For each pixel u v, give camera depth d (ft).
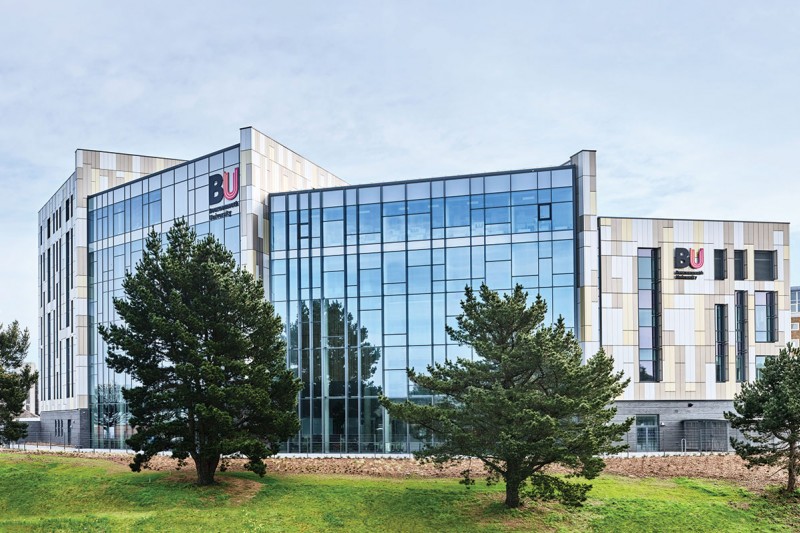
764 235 187.83
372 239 179.32
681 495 122.72
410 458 151.94
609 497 120.26
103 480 129.49
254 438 127.34
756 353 185.98
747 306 185.26
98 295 221.05
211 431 122.11
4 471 136.98
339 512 113.80
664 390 179.32
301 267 183.01
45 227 281.54
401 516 112.27
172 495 119.96
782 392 118.21
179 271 125.49
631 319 180.14
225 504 116.78
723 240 185.68
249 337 128.88
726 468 137.90
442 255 174.81
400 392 172.76
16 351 175.01
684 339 181.47
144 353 126.11
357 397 175.42
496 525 107.86
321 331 179.63
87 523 108.78
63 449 198.18
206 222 191.21
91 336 221.66
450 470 138.21
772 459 121.70
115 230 216.95
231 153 186.29
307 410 178.19
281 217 185.78
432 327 173.06
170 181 201.67
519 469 111.96
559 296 167.43
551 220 169.78
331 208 182.70
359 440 173.99
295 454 172.65
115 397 210.18
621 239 181.57
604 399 108.88
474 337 118.52
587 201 168.25
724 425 176.76
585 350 164.45
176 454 123.85
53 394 259.19
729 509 115.85
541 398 106.22
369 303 177.58
